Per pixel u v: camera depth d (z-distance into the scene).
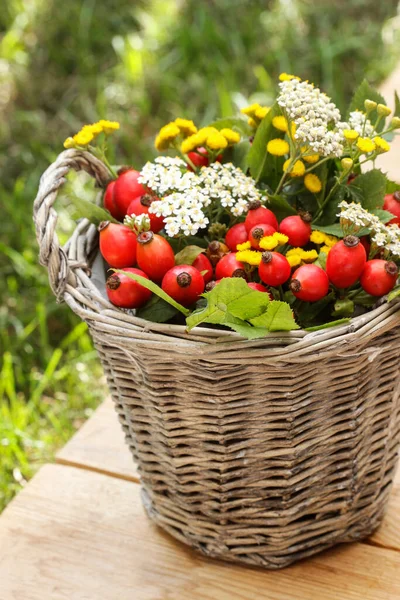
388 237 0.75
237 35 1.68
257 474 0.78
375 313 0.73
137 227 0.77
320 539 0.82
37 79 1.67
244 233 0.77
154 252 0.75
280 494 0.79
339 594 0.81
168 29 1.73
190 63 1.65
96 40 1.73
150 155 1.41
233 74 1.58
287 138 0.81
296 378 0.74
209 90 1.55
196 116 1.53
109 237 0.76
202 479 0.79
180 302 0.75
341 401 0.76
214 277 0.78
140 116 1.54
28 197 1.36
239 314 0.72
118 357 0.76
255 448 0.77
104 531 0.86
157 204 0.76
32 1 1.86
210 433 0.77
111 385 0.80
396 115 0.83
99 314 0.74
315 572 0.82
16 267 1.23
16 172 1.47
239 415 0.76
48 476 0.90
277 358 0.72
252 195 0.78
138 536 0.85
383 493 0.83
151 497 0.84
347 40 1.66
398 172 1.08
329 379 0.75
